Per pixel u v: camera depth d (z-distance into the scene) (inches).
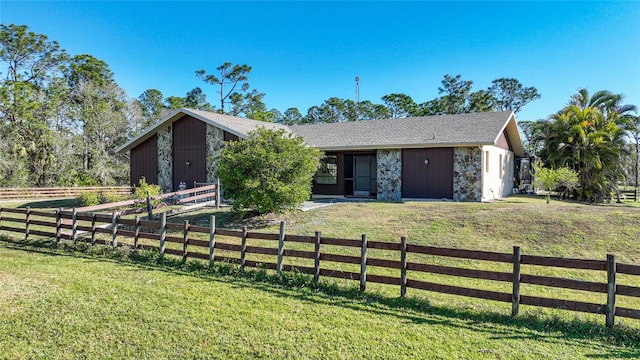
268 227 430.6
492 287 264.5
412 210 481.4
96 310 201.2
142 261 318.0
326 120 1914.4
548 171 597.3
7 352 156.4
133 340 166.7
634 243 330.3
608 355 156.2
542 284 193.3
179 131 764.0
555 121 820.6
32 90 1164.5
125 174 1229.7
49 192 913.5
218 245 291.1
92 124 1264.8
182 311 200.4
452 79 1583.4
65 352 156.6
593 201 751.7
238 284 253.1
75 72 1434.5
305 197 464.4
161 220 319.6
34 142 1071.6
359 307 211.3
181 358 151.5
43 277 265.4
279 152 469.1
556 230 367.6
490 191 661.9
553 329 183.3
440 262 310.2
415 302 216.5
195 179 744.3
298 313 200.2
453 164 615.5
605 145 747.4
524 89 1592.0
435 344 164.6
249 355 153.9
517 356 154.3
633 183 1093.8
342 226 412.5
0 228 428.1
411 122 768.9
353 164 738.2
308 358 151.5
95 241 362.9
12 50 1244.5
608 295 180.2
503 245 339.0
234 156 454.9
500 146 740.7
